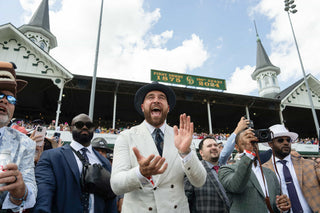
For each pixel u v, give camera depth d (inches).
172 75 853.2
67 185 93.9
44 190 86.4
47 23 1296.8
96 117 1095.6
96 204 97.0
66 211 88.4
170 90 92.7
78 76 700.7
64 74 702.5
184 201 74.2
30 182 69.4
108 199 105.0
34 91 865.5
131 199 71.5
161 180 72.1
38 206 80.4
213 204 117.5
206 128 1185.4
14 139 71.7
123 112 1080.2
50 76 695.7
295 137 135.7
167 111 89.5
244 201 101.7
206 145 151.6
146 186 70.8
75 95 896.3
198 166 71.6
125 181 63.7
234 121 1189.7
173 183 73.8
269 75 1416.1
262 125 1189.7
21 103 934.4
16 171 58.5
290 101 933.8
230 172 106.3
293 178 124.4
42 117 995.3
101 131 727.7
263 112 1040.8
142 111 97.6
